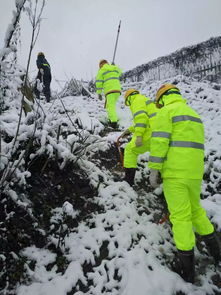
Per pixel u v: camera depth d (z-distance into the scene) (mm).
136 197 3340
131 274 2268
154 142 2377
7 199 2512
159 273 2309
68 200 3000
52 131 3246
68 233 2674
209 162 4117
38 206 2785
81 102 6820
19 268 2262
